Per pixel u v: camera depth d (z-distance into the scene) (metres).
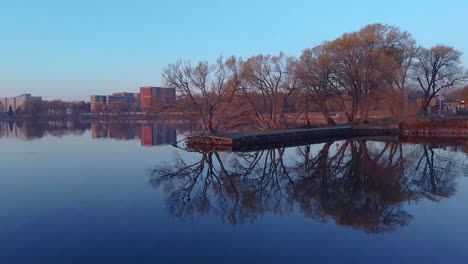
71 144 44.94
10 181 22.11
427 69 60.81
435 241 12.41
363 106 56.72
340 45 53.16
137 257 11.24
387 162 30.36
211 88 48.72
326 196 19.27
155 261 10.97
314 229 13.75
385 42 55.22
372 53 51.84
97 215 15.38
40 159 31.64
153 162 30.64
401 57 55.97
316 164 30.45
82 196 18.53
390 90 54.16
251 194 19.98
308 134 49.72
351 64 52.50
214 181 23.72
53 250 11.73
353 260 11.02
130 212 15.91
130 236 12.98
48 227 13.85
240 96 51.34
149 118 94.69
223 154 36.38
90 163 29.55
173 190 20.53
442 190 19.92
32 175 24.09
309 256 11.30
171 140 50.72
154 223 14.41
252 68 52.12
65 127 90.50
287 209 16.66
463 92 71.19
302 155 35.75
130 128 83.06
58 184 21.34
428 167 27.44
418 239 12.61
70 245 12.13
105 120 141.25
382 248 11.86
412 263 10.79
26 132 69.94
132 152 36.97
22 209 16.17
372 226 14.02
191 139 43.09
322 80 52.69
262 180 24.17
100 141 49.25
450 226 13.88
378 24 55.81
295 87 53.03
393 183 22.12
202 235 13.12
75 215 15.35
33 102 158.62
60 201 17.55
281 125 55.31
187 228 13.86
